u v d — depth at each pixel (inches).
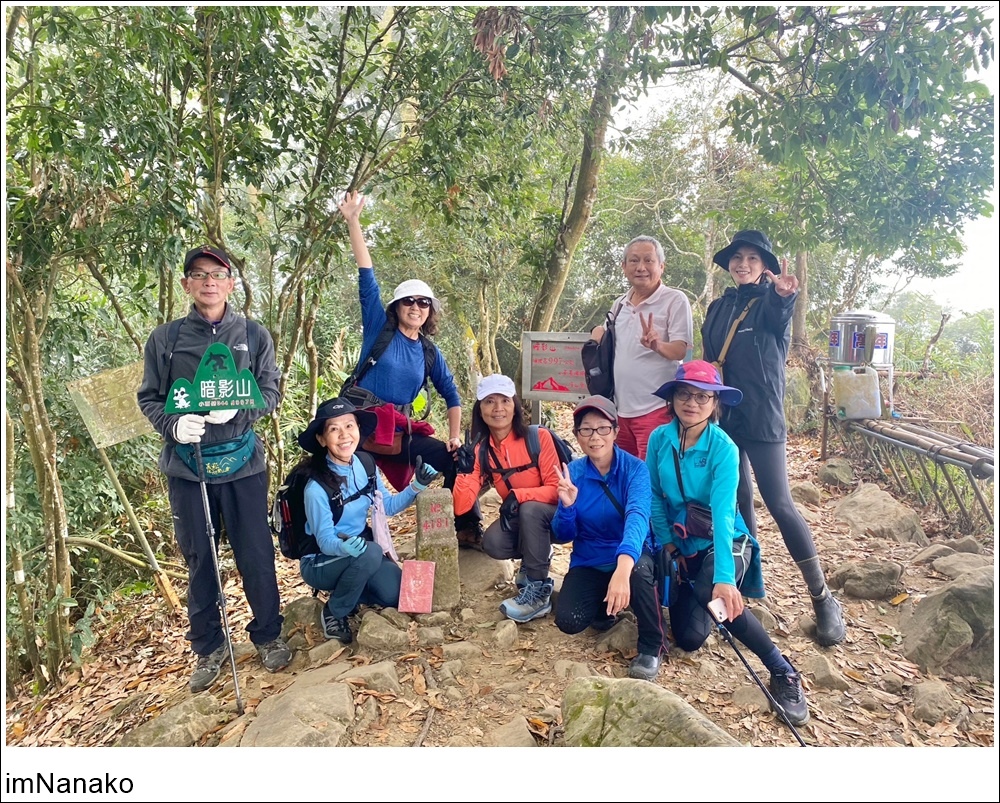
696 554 106.3
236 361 102.7
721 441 102.8
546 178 233.6
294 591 151.6
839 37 134.4
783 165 189.3
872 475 209.9
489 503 171.6
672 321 123.0
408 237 261.6
